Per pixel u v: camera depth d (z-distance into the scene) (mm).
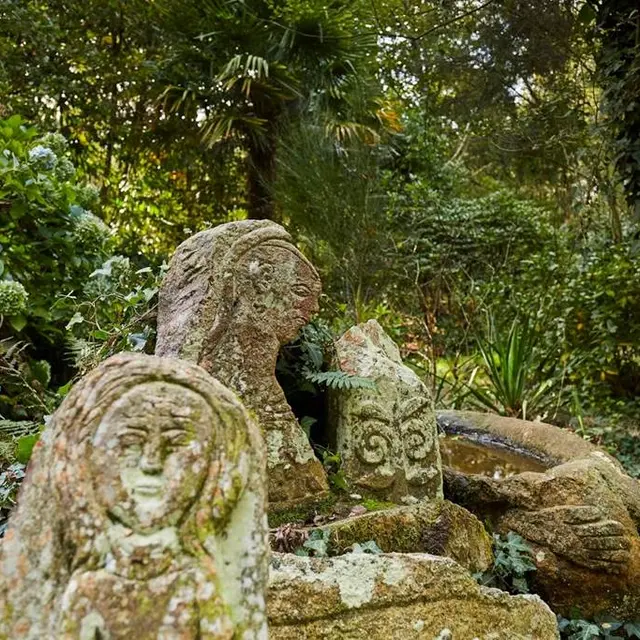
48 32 5609
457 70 6348
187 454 1062
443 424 3922
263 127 6281
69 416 1074
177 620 978
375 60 6543
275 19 5996
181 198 6977
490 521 2531
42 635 970
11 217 3393
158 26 6340
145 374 1107
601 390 5367
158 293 2650
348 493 2297
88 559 989
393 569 1630
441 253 6996
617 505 2492
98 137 6652
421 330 5812
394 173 7938
